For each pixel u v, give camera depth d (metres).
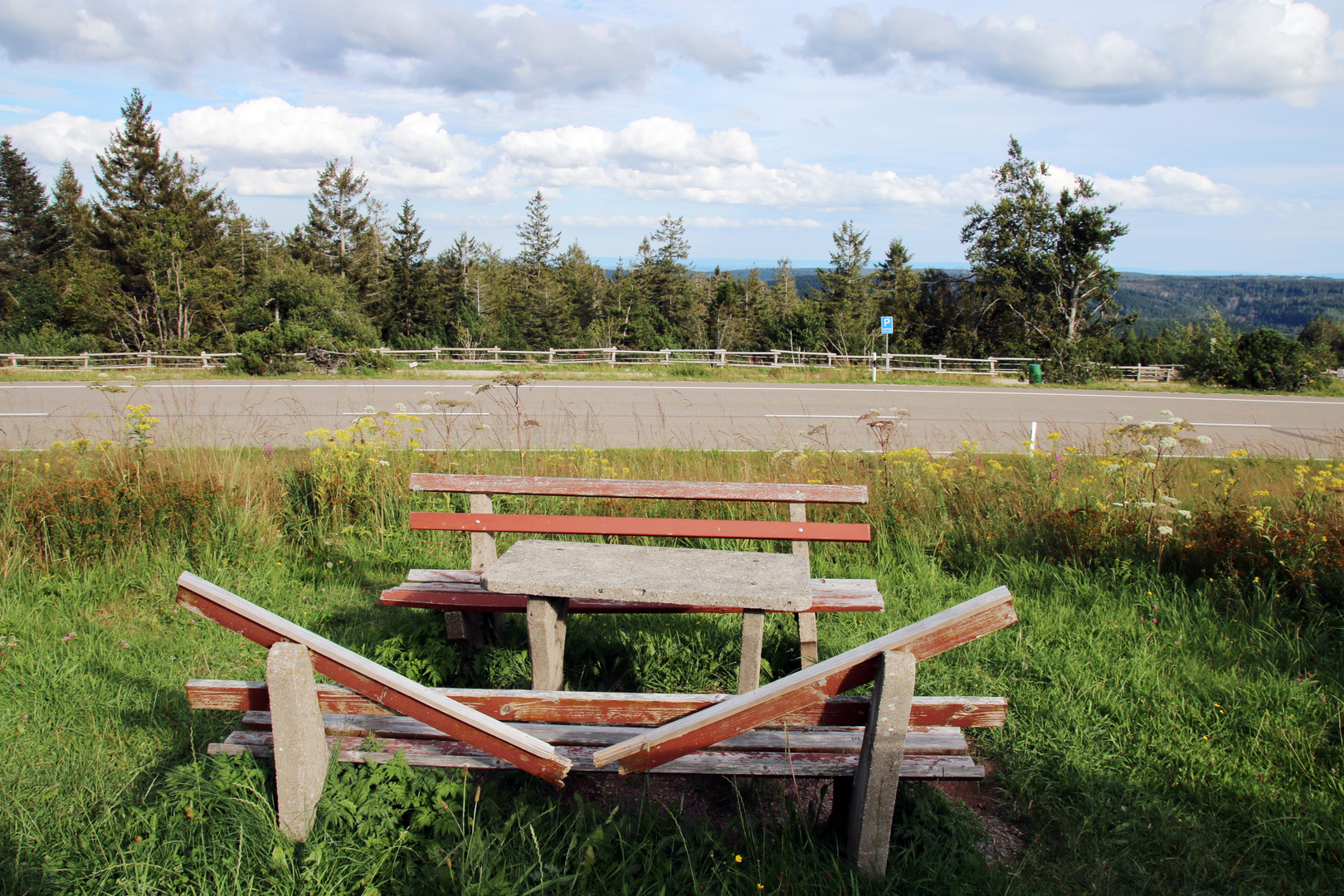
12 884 2.28
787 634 4.12
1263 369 24.86
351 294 57.28
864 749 2.33
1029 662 3.88
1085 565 5.20
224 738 3.14
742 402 17.34
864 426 13.94
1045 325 41.00
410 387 18.86
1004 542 5.65
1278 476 8.84
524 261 76.31
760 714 2.29
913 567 5.36
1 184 67.50
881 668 2.21
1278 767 3.04
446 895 2.19
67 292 47.66
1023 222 41.88
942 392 20.67
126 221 47.28
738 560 3.39
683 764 2.47
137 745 3.10
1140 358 50.56
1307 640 4.11
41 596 4.55
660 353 27.72
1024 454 10.55
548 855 2.39
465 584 3.91
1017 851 2.62
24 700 3.43
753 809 2.76
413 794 2.49
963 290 46.72
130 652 3.95
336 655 2.35
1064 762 3.05
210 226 54.81
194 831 2.42
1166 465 7.34
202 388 18.31
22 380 20.73
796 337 45.09
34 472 6.01
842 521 6.07
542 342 56.91
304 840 2.37
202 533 5.33
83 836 2.48
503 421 13.44
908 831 2.53
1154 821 2.74
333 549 5.55
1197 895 2.40
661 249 67.00
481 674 3.80
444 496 6.45
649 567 3.24
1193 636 4.19
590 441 11.41
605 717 2.59
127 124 51.75
